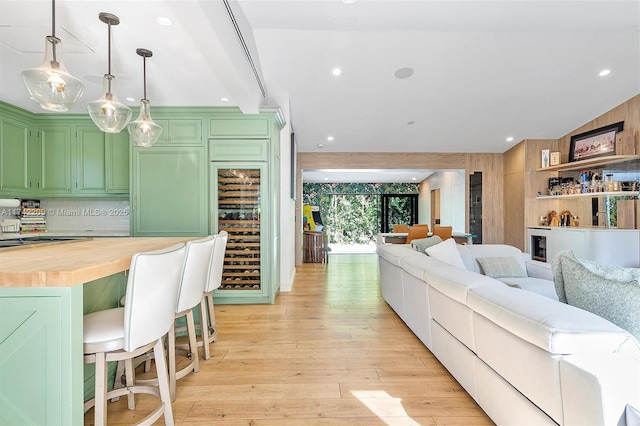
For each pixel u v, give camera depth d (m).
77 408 1.29
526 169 6.27
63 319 1.25
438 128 5.82
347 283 5.21
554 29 3.39
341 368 2.33
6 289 1.25
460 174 7.23
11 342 1.25
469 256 3.61
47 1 1.90
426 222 10.11
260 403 1.91
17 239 3.12
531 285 2.97
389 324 3.26
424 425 1.71
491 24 3.29
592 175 5.52
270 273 3.99
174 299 1.70
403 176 9.86
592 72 4.21
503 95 4.74
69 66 2.79
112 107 2.32
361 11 3.02
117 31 2.25
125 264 1.61
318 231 7.79
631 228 4.88
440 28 3.36
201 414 1.81
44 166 4.11
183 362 2.46
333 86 4.46
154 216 3.93
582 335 1.19
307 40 3.56
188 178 3.93
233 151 3.93
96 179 4.14
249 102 3.49
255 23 3.22
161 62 2.73
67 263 1.42
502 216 6.98
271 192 3.96
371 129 5.86
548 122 5.60
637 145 4.75
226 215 3.98
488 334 1.66
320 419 1.76
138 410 1.86
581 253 4.96
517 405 1.44
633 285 1.34
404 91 4.61
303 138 6.25
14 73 2.90
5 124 3.74
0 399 1.25
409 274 2.95
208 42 2.22
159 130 2.86
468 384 1.91
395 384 2.12
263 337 2.92
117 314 1.68
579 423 1.11
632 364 1.13
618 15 3.13
